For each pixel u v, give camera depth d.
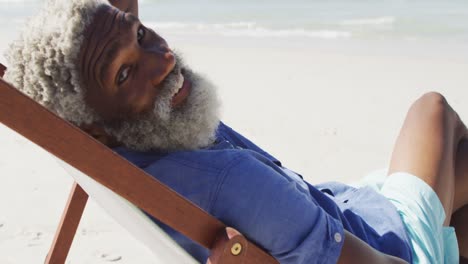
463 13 10.65
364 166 4.26
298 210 1.58
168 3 14.56
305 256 1.60
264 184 1.57
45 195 3.75
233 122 5.36
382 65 7.53
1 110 1.24
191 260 1.51
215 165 1.59
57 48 1.49
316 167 4.28
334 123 5.24
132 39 1.56
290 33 10.37
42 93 1.52
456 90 6.14
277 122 5.31
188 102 1.66
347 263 1.64
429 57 7.85
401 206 2.04
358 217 1.96
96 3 1.55
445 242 2.12
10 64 1.57
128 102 1.58
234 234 1.46
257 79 7.03
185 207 1.45
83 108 1.55
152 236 1.64
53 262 2.30
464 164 2.29
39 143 1.29
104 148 1.35
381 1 12.74
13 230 3.33
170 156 1.63
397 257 1.87
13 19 12.78
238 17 12.27
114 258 3.06
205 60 8.32
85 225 3.41
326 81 6.80
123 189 1.39
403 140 2.22
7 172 4.13
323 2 13.31
